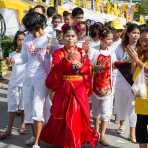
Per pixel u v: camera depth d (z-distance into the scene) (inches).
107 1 1305.4
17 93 277.9
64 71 240.7
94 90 270.7
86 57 244.5
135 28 256.2
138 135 222.5
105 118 270.8
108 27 282.2
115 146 269.6
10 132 278.1
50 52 256.8
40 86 249.1
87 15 994.1
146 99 215.3
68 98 241.1
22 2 703.1
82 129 243.3
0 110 352.2
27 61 259.0
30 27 250.4
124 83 283.0
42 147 257.8
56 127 244.1
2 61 538.3
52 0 745.6
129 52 219.5
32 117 250.8
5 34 676.7
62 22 315.3
